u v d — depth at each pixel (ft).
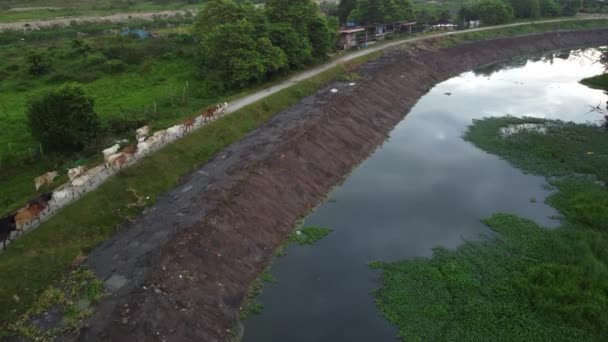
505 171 146.92
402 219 119.34
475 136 174.81
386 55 255.29
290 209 117.60
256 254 100.17
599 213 117.29
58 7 371.76
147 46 226.17
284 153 132.67
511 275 95.81
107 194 103.55
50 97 126.93
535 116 197.57
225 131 143.02
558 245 104.99
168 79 200.13
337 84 201.46
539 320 83.10
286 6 222.89
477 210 123.95
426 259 102.68
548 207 124.98
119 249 89.61
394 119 191.83
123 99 175.01
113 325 70.85
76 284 79.61
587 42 364.17
